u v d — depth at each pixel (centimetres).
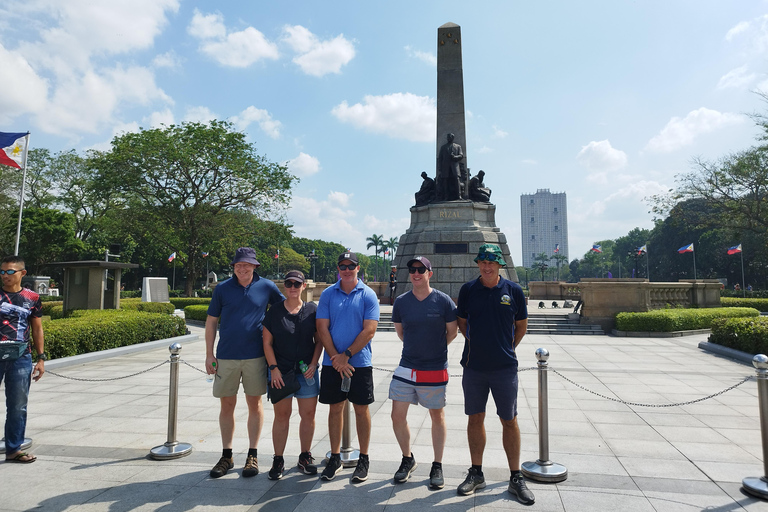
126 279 6334
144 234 3522
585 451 496
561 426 584
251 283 467
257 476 438
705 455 484
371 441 538
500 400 400
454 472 445
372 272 13650
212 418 625
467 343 417
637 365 1003
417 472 446
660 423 595
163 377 903
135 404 696
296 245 10712
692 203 4003
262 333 451
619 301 1642
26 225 4028
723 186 3306
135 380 874
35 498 390
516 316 422
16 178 3628
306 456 446
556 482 418
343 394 430
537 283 3388
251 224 3600
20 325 484
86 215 4691
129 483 420
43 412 653
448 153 2367
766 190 3241
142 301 2558
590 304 1661
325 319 434
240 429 585
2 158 1625
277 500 387
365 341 419
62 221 4253
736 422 600
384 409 674
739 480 421
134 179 3111
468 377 411
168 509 371
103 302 1742
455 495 395
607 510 365
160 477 434
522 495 379
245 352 448
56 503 381
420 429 579
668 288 1894
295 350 435
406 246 2403
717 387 793
